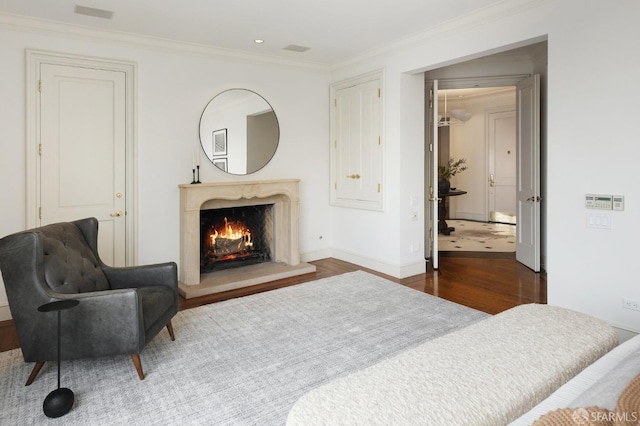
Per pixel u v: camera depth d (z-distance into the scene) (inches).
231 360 107.6
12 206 142.9
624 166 109.1
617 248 111.6
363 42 176.7
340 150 216.7
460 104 379.2
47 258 98.4
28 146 144.6
